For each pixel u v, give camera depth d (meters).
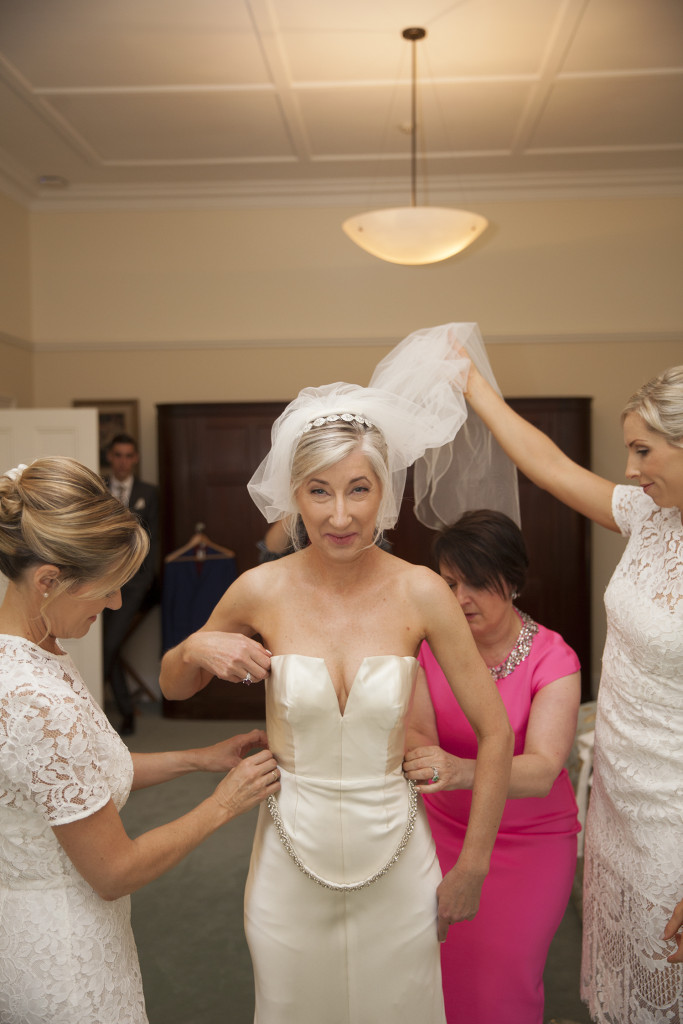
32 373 6.14
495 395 1.85
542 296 5.98
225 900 3.12
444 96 4.53
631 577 1.62
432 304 6.02
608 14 3.68
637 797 1.59
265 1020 1.36
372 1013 1.35
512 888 1.65
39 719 1.15
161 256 6.08
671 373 1.44
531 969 1.62
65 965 1.22
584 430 5.43
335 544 1.25
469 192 5.93
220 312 6.08
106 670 5.13
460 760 1.43
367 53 4.04
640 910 1.59
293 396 6.07
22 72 4.19
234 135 5.04
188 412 5.51
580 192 5.91
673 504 1.48
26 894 1.23
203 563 5.50
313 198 5.98
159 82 4.30
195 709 5.49
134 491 5.52
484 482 1.91
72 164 5.47
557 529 5.34
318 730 1.32
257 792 1.34
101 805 1.19
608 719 1.67
